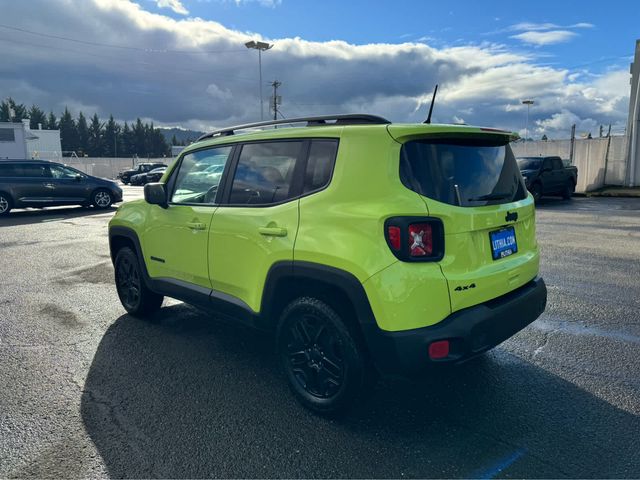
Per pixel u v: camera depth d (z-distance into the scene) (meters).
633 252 8.07
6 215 14.80
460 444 2.76
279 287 3.20
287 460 2.63
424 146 2.82
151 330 4.67
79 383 3.56
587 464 2.56
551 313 4.99
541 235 9.90
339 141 2.99
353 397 2.91
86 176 16.19
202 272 3.86
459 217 2.74
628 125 22.25
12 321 4.96
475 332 2.70
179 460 2.64
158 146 127.81
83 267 7.49
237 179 3.63
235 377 3.65
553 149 23.33
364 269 2.67
